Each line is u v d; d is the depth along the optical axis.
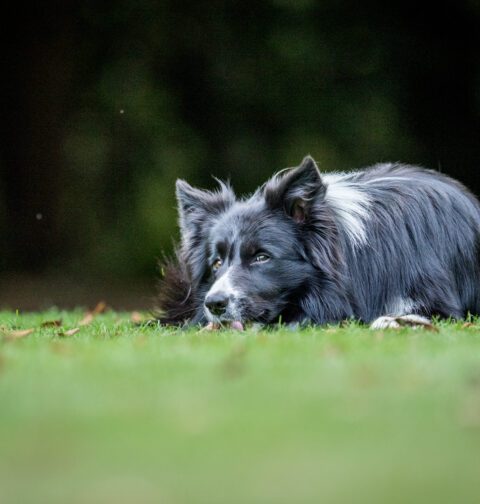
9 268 32.59
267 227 12.79
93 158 32.09
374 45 32.34
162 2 31.66
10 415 6.41
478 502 4.69
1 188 32.56
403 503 4.62
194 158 32.12
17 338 11.29
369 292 13.27
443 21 32.91
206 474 5.05
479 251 14.30
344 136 32.38
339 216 13.30
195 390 7.11
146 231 31.95
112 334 12.26
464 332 11.35
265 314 12.66
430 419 6.21
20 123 32.28
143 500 4.65
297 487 4.82
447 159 33.50
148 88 31.77
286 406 6.55
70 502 4.64
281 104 32.41
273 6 31.66
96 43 32.06
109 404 6.67
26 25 31.86
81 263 32.38
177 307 13.95
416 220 13.67
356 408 6.49
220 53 32.19
